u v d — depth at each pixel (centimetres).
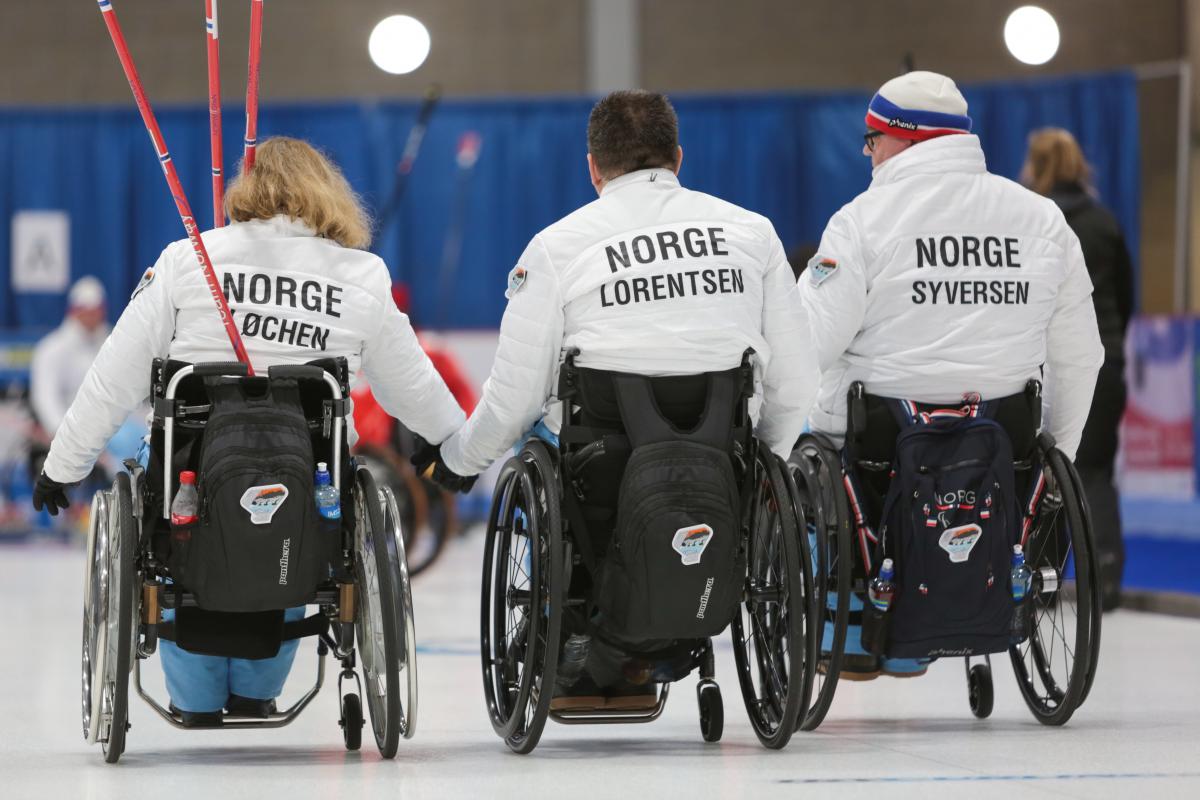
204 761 1046
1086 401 1234
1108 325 1931
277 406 1004
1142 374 2978
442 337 3372
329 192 1080
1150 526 2970
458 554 3059
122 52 1026
